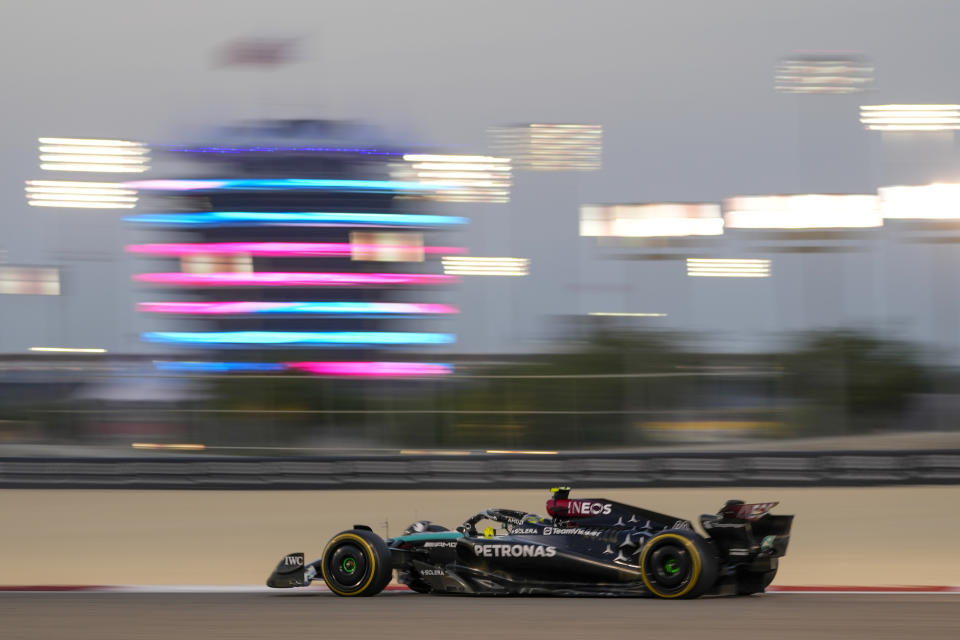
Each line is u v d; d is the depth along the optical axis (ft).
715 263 584.81
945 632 69.67
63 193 634.84
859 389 407.03
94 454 374.02
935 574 114.93
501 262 649.61
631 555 90.17
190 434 385.50
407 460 262.88
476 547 94.48
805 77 457.68
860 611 80.02
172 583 116.98
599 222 565.53
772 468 247.09
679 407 380.78
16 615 86.17
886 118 453.58
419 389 382.22
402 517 177.37
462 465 261.85
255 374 391.65
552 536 93.50
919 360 420.36
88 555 140.87
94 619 82.38
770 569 89.61
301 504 197.77
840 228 448.65
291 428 374.43
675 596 86.48
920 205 445.78
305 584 98.07
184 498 212.02
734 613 78.84
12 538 159.63
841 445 363.35
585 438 368.89
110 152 631.97
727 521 89.61
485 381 380.78
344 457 264.31
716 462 249.75
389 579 94.99
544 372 447.42
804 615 77.71
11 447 392.06
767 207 449.48
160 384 447.01
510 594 92.63
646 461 254.47
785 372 398.83
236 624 77.61
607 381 376.07
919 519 160.56
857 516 166.20
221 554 139.23
